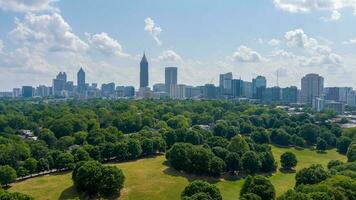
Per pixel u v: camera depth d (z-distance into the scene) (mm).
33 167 167125
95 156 185000
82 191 143625
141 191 149500
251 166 182125
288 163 197250
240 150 195625
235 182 170875
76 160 176750
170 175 168125
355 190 122375
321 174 147125
